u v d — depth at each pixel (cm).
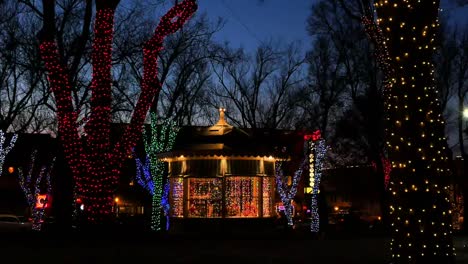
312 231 2803
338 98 3988
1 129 2964
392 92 1074
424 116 1046
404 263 1032
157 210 2794
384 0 1087
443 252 1023
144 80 1938
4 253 1791
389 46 1080
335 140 4059
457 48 3834
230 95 4300
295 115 4244
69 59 2683
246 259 1694
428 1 1064
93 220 1908
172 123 3102
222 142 2661
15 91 2952
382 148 3769
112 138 3092
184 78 3541
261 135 3781
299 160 3969
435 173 1036
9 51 2748
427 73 1061
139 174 3086
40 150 4441
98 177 1878
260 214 2588
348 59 3919
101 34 1869
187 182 2609
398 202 1049
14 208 4850
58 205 2264
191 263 1587
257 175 2555
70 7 2492
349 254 1866
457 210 3538
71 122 1880
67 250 1878
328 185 5959
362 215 4897
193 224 2548
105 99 1877
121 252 1839
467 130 3850
